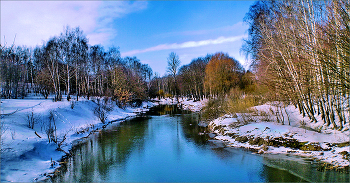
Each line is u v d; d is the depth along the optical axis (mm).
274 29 13703
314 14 10562
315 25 10273
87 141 13062
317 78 10820
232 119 15531
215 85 34562
